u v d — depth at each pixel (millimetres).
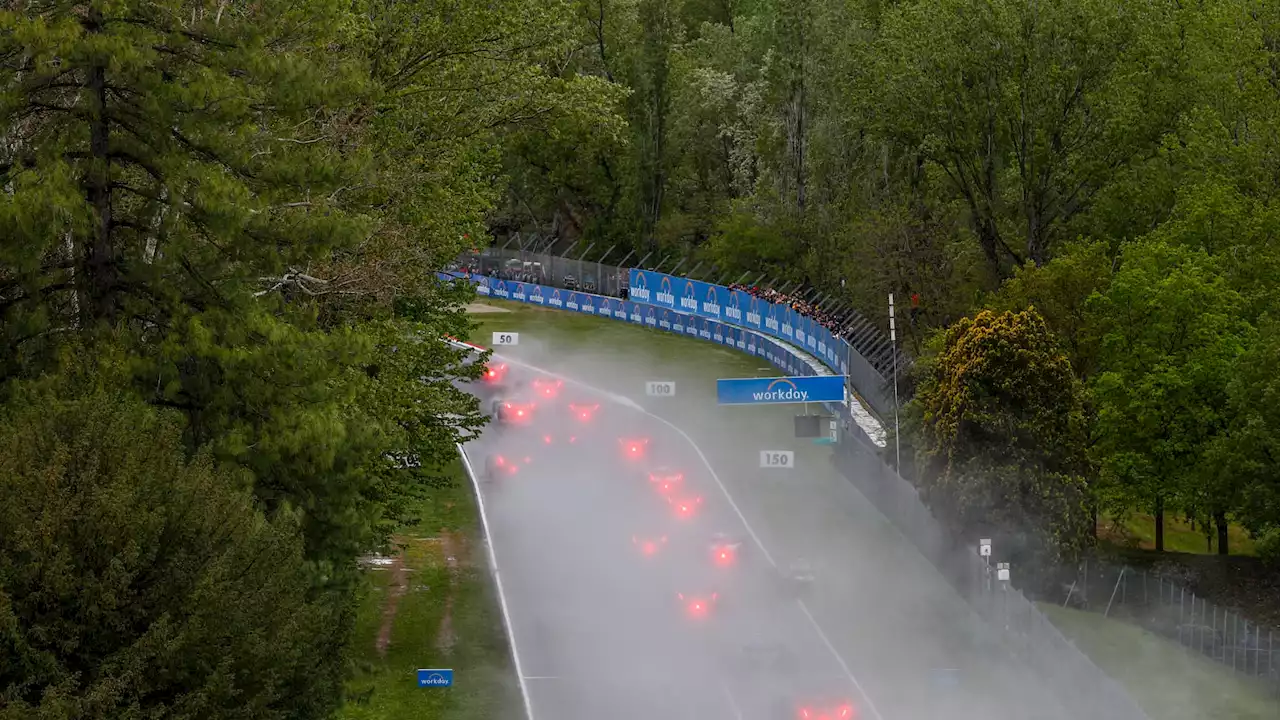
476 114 49656
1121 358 58750
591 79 51656
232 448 28047
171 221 28875
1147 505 58469
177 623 21203
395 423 38750
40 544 20484
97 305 29016
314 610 23734
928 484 52312
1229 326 59469
